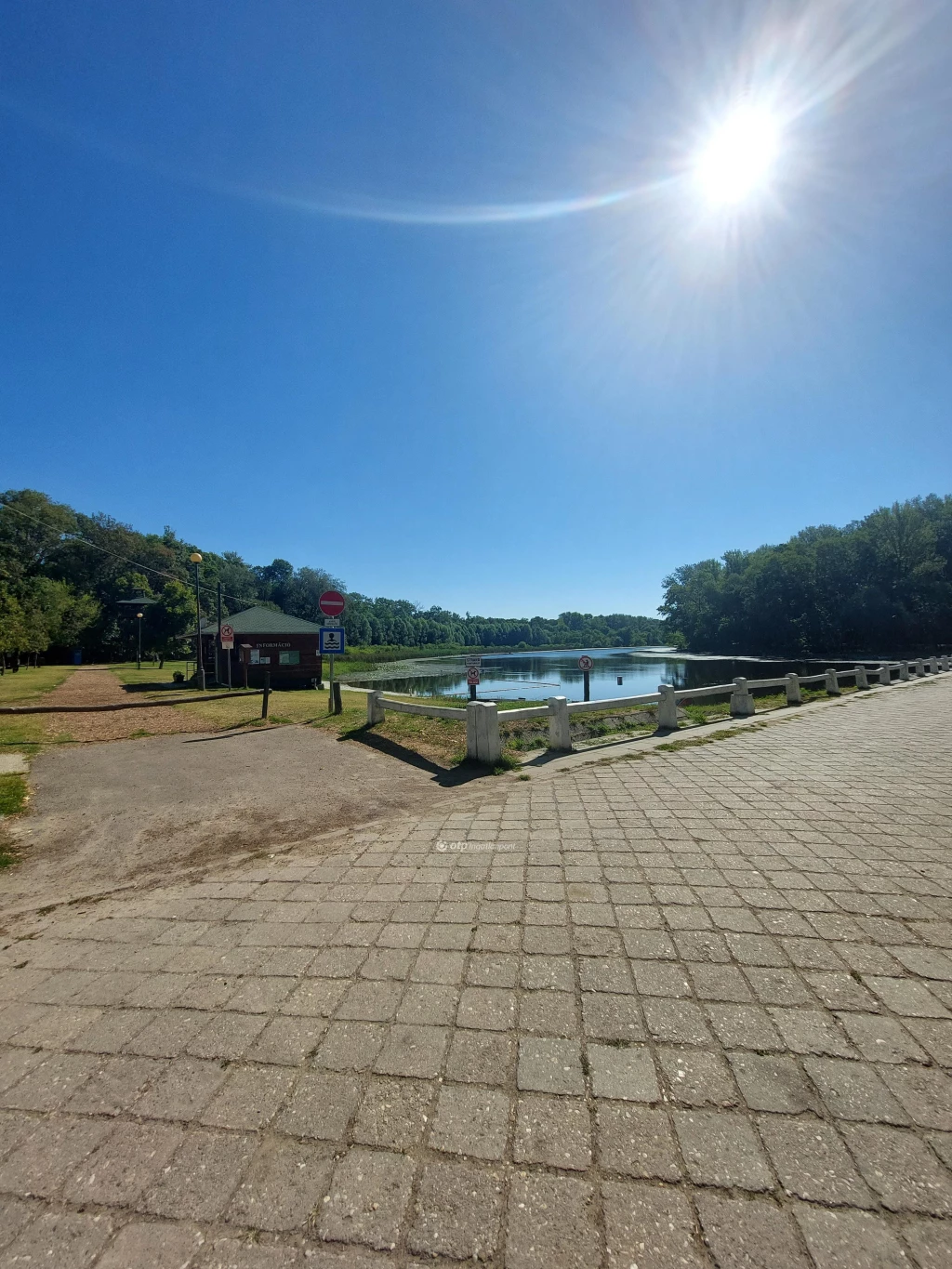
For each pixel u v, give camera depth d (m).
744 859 3.91
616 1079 1.98
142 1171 1.68
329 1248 1.45
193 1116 1.88
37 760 7.71
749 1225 1.47
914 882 3.50
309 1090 1.98
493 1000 2.44
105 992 2.62
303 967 2.76
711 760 6.98
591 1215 1.51
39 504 53.09
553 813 5.00
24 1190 1.63
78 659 45.62
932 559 52.09
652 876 3.67
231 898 3.56
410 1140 1.76
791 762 6.85
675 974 2.60
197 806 5.55
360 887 3.64
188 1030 2.32
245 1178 1.65
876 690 16.27
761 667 48.22
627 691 29.19
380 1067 2.07
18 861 4.29
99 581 53.31
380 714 9.65
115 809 5.49
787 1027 2.23
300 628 23.50
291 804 5.55
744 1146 1.71
